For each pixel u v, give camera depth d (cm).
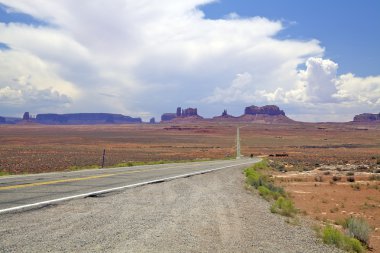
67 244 664
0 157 6694
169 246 710
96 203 1122
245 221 1082
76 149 11200
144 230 819
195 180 2169
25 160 6025
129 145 15688
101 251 639
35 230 746
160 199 1309
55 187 1444
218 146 17312
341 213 1955
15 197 1142
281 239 923
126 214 985
